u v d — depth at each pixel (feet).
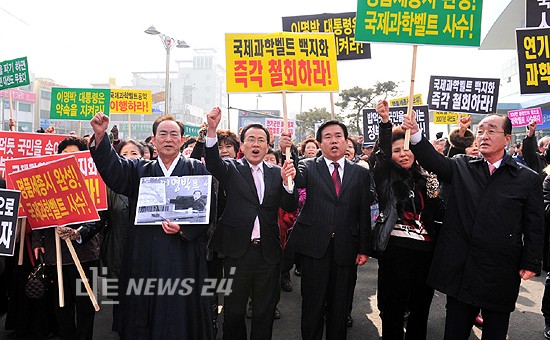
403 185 10.95
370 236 11.12
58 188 10.73
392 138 11.13
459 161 9.96
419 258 10.87
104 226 12.85
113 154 9.43
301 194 15.66
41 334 12.38
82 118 25.05
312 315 10.82
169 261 9.45
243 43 12.10
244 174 11.04
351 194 11.02
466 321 9.44
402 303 11.03
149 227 9.60
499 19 53.01
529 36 13.30
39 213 10.81
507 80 84.84
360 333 13.52
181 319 9.39
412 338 11.32
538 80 13.24
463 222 9.35
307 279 10.92
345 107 95.04
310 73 12.16
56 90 25.08
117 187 9.57
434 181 10.89
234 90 11.98
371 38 11.42
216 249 10.95
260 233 10.77
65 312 11.75
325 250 10.76
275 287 10.95
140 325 9.37
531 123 14.88
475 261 9.11
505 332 9.29
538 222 9.02
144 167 9.98
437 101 20.30
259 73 12.04
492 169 9.52
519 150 29.84
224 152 14.85
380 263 11.40
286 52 12.16
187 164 10.15
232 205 10.91
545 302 13.08
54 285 11.89
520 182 9.11
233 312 10.69
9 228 9.77
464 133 14.14
